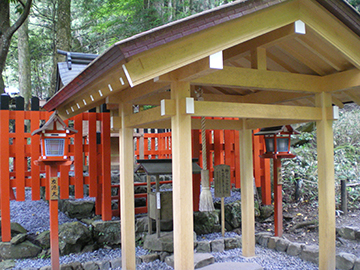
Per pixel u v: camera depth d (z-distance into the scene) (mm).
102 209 4426
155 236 4102
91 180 4469
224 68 2557
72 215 4723
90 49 14352
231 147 5617
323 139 3078
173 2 12906
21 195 4176
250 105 2711
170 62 1889
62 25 8844
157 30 1731
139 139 6559
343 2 2314
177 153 2357
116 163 5809
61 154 3273
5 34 5613
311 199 5566
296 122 3328
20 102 4305
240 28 2104
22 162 4203
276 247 4281
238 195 5730
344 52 2533
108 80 2215
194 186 4867
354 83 2824
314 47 2750
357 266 3449
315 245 4008
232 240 4387
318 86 3072
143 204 5289
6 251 3822
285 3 2260
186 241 2312
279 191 4473
